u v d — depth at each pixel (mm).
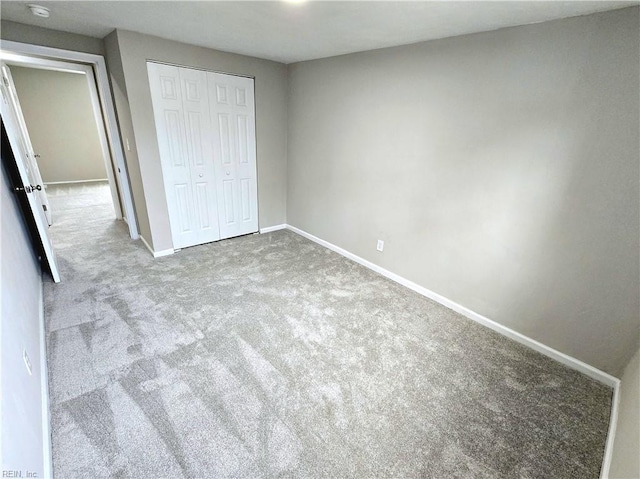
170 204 3303
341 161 3307
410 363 1990
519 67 1915
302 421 1565
